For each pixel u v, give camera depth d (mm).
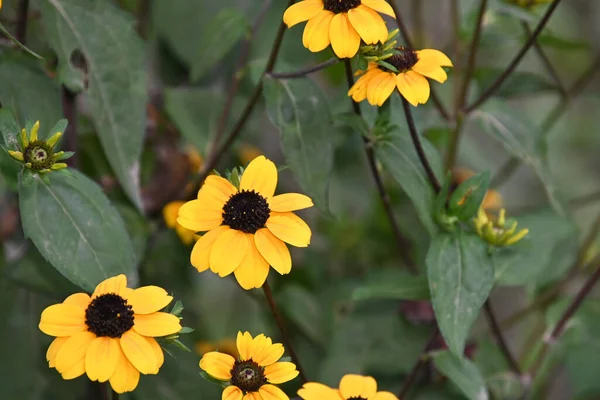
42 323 547
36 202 596
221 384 568
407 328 770
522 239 667
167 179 759
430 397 749
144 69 662
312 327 805
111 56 658
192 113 773
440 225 638
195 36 820
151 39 810
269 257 573
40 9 653
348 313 780
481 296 628
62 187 601
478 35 723
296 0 642
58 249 596
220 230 577
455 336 623
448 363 655
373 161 673
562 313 724
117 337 549
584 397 771
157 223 752
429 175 639
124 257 605
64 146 676
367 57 602
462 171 837
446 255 632
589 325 722
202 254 574
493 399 728
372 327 772
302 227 584
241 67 759
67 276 595
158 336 555
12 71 647
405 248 730
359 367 759
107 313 548
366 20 592
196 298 823
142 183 752
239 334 577
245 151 818
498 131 734
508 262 682
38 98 649
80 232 601
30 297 724
